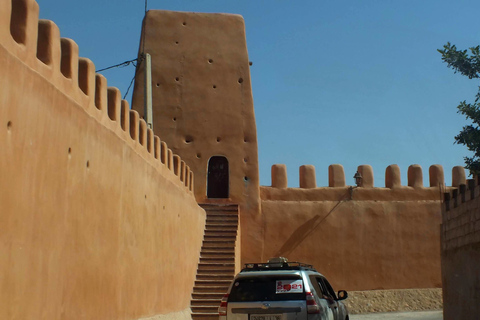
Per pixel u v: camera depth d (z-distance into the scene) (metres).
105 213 10.21
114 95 11.08
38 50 8.05
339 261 23.00
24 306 7.09
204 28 24.09
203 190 22.62
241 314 8.65
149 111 17.42
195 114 23.20
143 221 12.73
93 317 9.55
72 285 8.69
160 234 14.26
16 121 6.92
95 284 9.68
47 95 7.80
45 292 7.72
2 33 6.72
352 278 22.91
